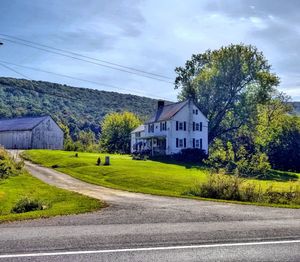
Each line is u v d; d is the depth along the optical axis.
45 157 58.03
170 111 69.50
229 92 73.44
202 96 75.00
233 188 21.88
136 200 19.70
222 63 72.81
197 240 8.97
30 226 10.93
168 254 7.66
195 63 78.62
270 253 7.82
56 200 21.55
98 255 7.52
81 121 158.88
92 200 19.64
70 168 45.09
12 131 84.50
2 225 11.12
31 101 167.00
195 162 60.00
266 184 28.92
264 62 72.69
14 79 178.00
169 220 12.35
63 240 8.84
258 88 71.88
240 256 7.58
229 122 77.56
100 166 44.06
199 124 68.69
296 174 54.75
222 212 14.64
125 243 8.57
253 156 32.25
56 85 189.88
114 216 13.33
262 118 71.88
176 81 79.50
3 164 37.53
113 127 101.50
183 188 27.47
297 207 17.23
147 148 73.31
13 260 7.09
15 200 22.59
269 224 11.52
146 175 34.84
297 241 8.94
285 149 64.62
